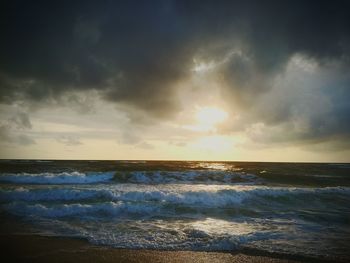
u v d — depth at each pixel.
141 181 19.91
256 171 26.33
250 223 9.07
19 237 7.44
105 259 6.04
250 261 5.98
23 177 18.80
